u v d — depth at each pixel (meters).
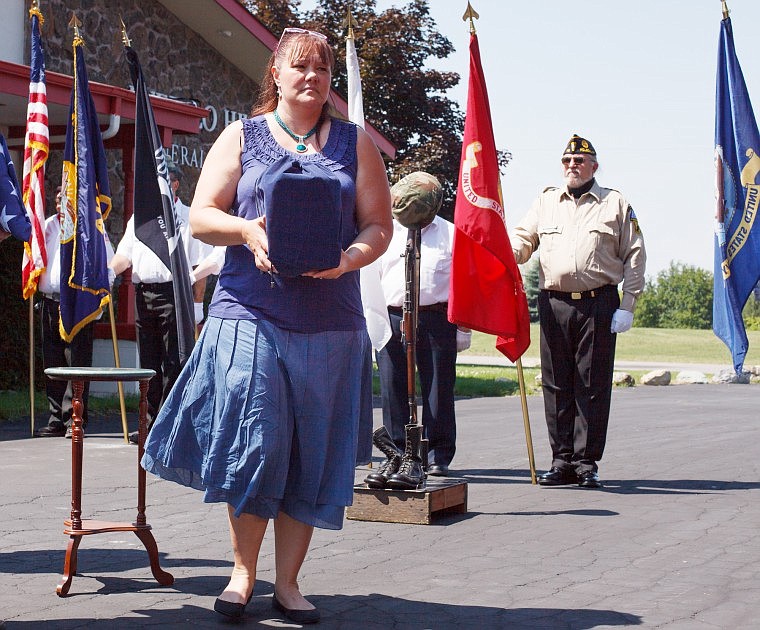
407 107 32.53
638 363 29.97
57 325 10.35
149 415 10.05
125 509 6.81
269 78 4.57
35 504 6.91
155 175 9.71
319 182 4.04
